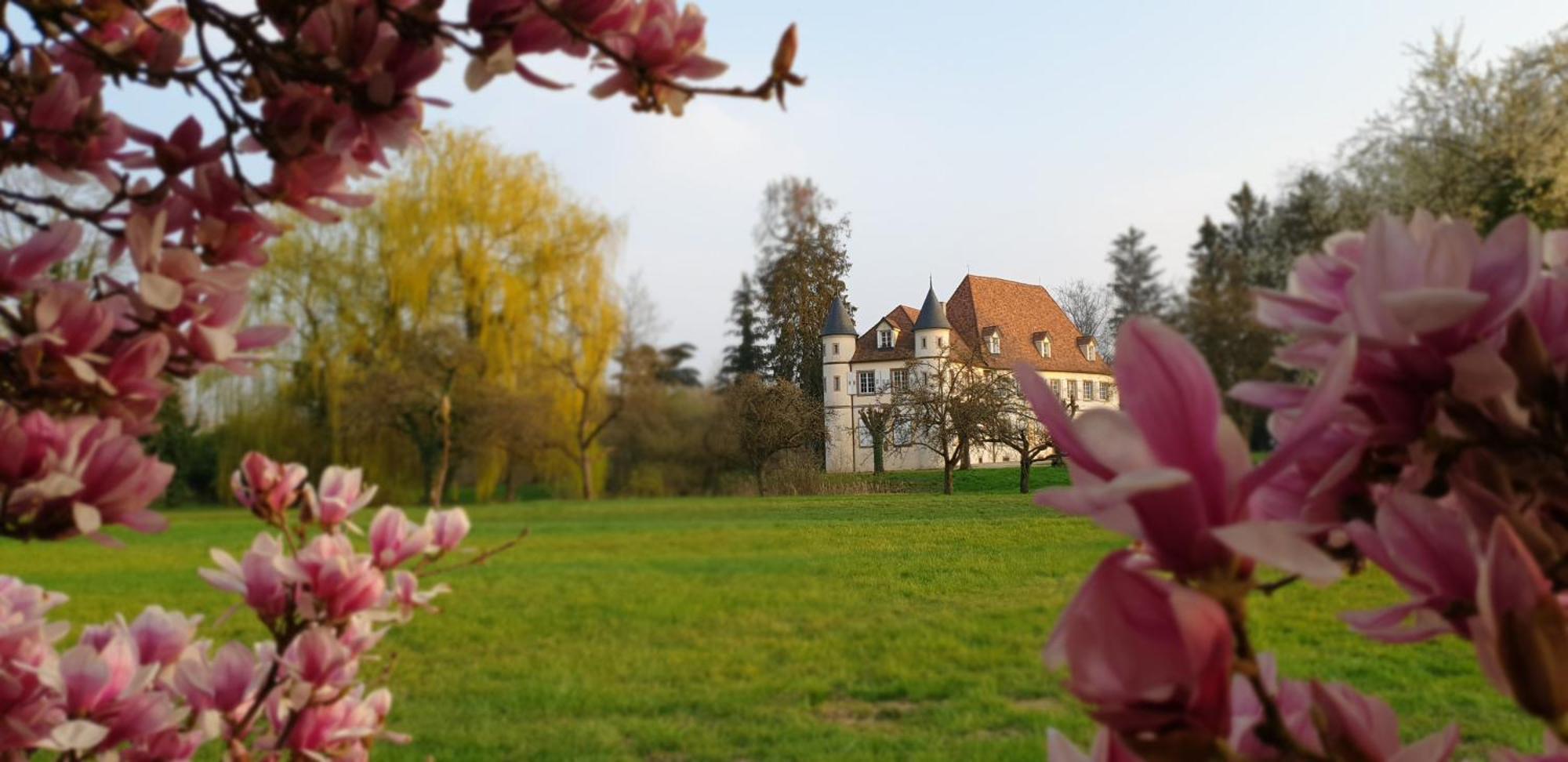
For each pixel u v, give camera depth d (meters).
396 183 17.05
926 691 5.32
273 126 0.93
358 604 1.45
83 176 0.92
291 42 0.87
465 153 17.03
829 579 6.29
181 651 1.44
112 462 0.78
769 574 7.17
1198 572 0.32
